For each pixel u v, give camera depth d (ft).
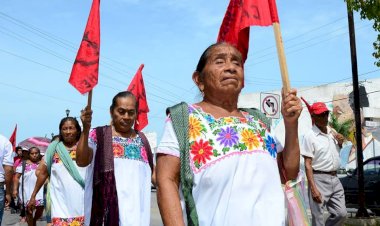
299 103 9.45
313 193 24.43
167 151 9.04
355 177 48.06
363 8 30.94
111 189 17.19
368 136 112.37
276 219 8.66
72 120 20.67
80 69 17.44
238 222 8.50
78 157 17.33
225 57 9.62
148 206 18.22
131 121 18.35
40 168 21.85
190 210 8.82
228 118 9.30
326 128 25.14
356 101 40.34
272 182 8.95
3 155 25.14
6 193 26.00
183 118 9.16
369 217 38.50
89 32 17.71
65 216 19.81
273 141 9.52
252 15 10.43
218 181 8.70
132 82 24.39
